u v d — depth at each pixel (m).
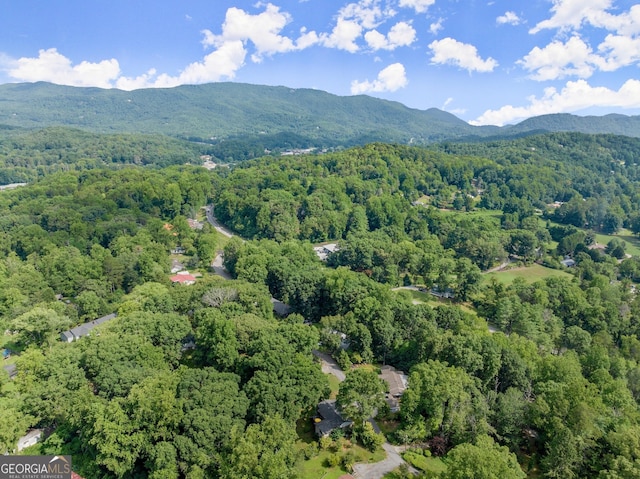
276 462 53.50
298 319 95.69
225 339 80.62
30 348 87.75
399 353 93.06
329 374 88.50
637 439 55.91
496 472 49.19
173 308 99.19
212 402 62.88
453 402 67.94
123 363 74.31
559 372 78.75
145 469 61.81
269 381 68.25
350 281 113.12
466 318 101.38
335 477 61.50
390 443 69.50
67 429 69.31
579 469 58.34
